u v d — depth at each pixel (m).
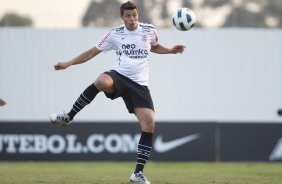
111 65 67.62
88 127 64.12
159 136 64.44
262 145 65.25
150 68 67.31
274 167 55.78
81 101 30.41
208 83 67.88
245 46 68.44
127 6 29.92
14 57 67.44
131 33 30.27
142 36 30.34
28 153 63.97
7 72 67.31
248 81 68.31
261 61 68.50
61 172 44.19
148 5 70.00
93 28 67.81
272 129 65.44
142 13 69.94
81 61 30.97
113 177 37.12
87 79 67.56
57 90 67.44
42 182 32.47
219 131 65.00
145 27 30.52
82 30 67.88
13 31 67.44
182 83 67.62
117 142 64.12
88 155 64.06
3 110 66.94
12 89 67.19
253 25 70.56
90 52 30.88
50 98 67.38
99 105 66.00
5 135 64.06
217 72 68.06
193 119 67.75
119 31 30.44
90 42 67.94
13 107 67.12
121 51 30.42
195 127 64.81
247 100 68.19
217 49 68.19
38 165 57.53
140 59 30.30
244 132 65.19
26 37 67.62
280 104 68.19
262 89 68.31
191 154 64.69
